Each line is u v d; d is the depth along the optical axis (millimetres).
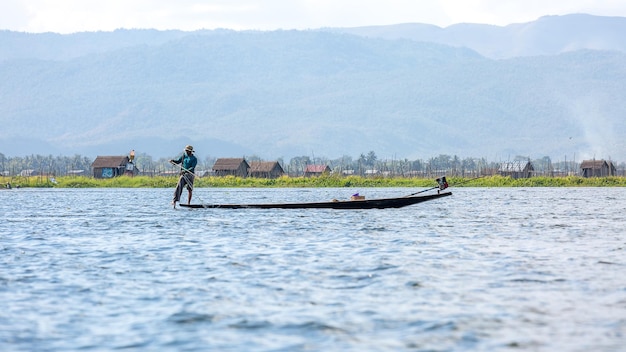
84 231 53938
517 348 22016
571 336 23141
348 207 70875
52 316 25797
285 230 53000
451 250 41719
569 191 155500
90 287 30719
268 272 34094
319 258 38469
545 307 26766
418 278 32344
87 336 23391
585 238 48469
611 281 31625
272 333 23688
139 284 31344
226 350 22016
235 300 28141
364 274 33406
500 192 149125
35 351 21891
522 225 58562
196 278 32688
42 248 43500
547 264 36281
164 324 24734
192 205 73812
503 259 38031
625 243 45438
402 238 47875
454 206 88062
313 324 24656
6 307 27109
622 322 24672
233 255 39750
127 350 22016
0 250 42625
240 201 110188
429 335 23344
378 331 23812
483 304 27281
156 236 49625
